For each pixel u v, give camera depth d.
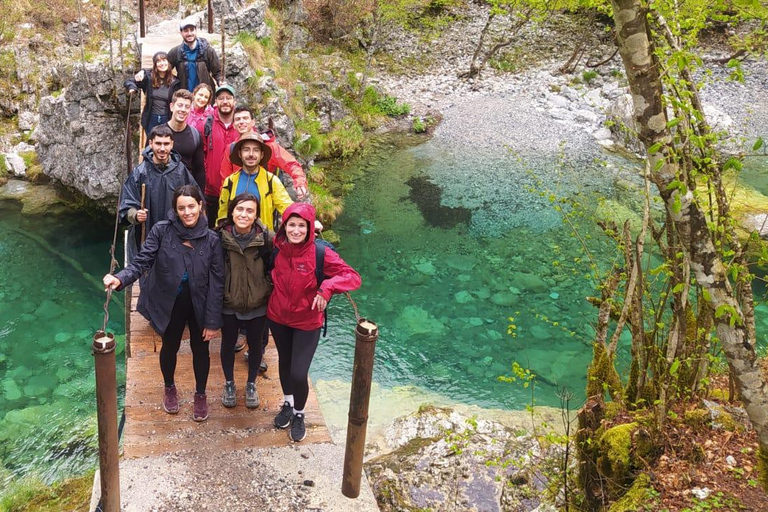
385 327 12.57
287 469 4.77
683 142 4.91
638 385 6.17
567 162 19.34
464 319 12.84
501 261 14.85
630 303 6.25
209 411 5.23
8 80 17.64
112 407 3.84
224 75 12.83
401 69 25.09
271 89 15.16
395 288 13.85
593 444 5.78
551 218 16.56
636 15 3.71
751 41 5.87
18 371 11.14
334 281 4.51
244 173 5.34
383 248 15.37
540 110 22.72
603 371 6.46
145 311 4.74
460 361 11.59
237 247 4.67
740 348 4.45
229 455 4.84
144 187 5.48
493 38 27.05
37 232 15.02
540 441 7.57
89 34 18.16
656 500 5.16
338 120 20.70
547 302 13.37
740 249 5.52
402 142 20.97
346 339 12.20
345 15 23.70
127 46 14.80
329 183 18.27
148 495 4.46
